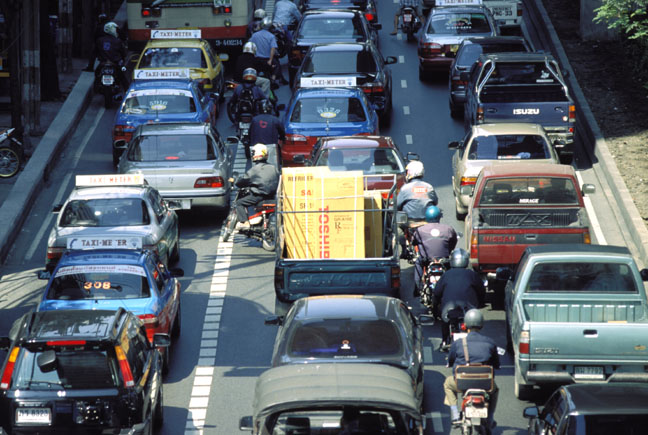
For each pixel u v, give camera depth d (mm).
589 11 56812
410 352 19844
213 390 24000
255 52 48125
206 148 35156
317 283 25312
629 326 21047
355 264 25188
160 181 34281
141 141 35188
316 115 38438
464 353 19609
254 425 16172
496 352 19844
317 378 16141
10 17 39625
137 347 19859
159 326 23594
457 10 51188
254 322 28109
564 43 57031
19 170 39406
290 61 50750
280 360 19688
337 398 15211
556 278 23109
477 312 19953
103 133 45594
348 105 38656
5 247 33281
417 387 19750
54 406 18156
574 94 48000
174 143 35188
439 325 27516
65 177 40188
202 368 25266
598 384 17500
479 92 38969
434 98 49125
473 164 33625
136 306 23422
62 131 43969
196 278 31344
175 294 26203
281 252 26250
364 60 44594
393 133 44312
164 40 48406
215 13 52812
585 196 37125
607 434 15969
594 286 23078
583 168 40344
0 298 29922
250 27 53906
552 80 39500
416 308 28484
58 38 55125
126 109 40125
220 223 36469
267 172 33500
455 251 24359
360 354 19672
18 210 35750
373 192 27609
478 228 27109
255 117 37969
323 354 19688
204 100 42594
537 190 28922
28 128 43594
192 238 34906
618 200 35750
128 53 56969
